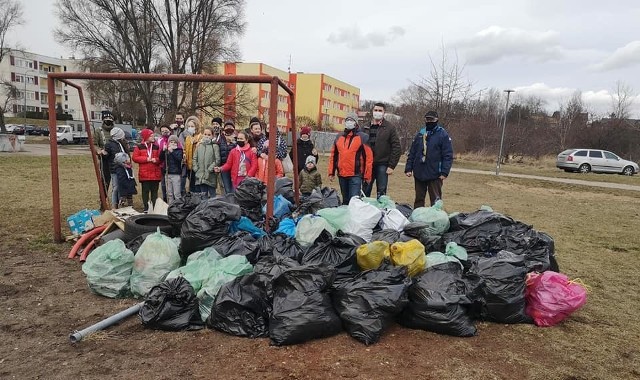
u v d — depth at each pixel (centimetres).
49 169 1612
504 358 347
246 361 325
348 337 368
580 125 3997
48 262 534
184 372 308
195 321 380
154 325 370
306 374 310
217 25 3472
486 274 416
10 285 460
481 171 2467
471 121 3669
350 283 381
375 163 777
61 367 309
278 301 362
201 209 485
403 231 511
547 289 413
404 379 308
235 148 760
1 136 2442
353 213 521
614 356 359
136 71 3512
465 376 316
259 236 509
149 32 3456
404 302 372
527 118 4753
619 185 1983
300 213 600
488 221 536
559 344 376
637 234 894
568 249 727
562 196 1565
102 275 430
